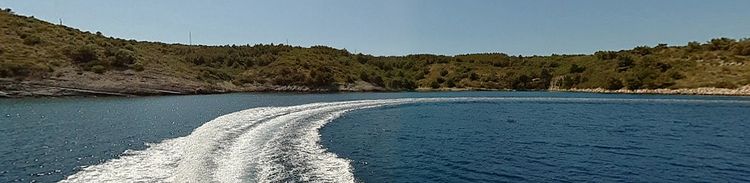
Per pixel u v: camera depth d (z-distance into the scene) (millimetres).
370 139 22656
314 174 13469
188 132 21656
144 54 76125
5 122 25766
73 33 73312
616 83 98375
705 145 22250
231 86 79000
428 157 18062
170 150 16125
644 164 17469
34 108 35812
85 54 62375
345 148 19484
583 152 19859
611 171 16219
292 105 41531
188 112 33125
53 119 27672
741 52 103250
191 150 16016
